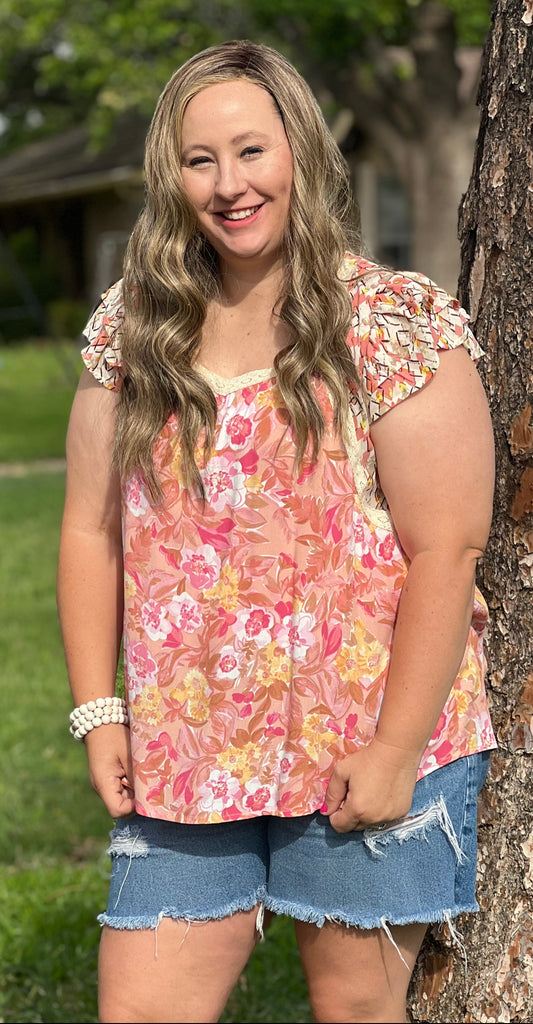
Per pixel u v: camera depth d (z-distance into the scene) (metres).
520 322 2.43
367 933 2.14
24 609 7.36
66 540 2.36
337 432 2.07
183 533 2.13
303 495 2.07
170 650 2.15
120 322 2.25
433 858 2.16
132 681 2.19
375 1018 2.20
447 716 2.18
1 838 4.43
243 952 2.25
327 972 2.18
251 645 2.10
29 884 3.99
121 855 2.22
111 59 16.62
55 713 5.67
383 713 2.07
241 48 2.13
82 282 26.16
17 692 5.90
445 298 2.08
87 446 2.31
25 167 27.48
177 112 2.12
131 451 2.14
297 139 2.09
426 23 14.91
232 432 2.10
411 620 2.05
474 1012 2.54
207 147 2.09
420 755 2.08
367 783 2.05
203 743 2.13
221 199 2.08
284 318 2.08
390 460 2.05
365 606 2.10
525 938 2.49
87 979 3.50
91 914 3.79
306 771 2.10
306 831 2.13
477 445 2.06
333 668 2.09
